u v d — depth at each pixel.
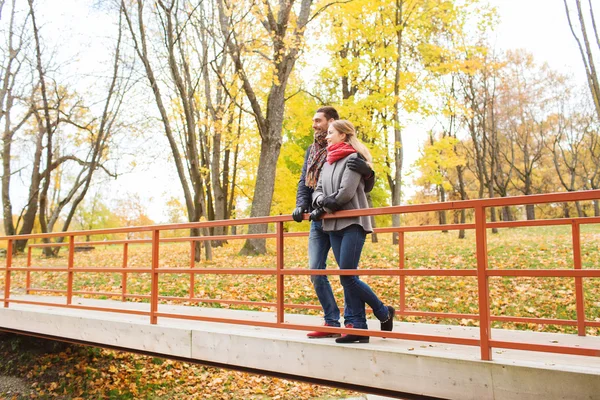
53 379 7.65
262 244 13.83
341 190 3.45
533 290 7.70
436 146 16.64
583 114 26.33
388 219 23.28
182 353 4.32
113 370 7.84
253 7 11.20
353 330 3.36
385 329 3.73
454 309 7.35
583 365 2.88
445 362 2.97
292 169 20.83
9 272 6.55
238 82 14.70
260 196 13.60
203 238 6.27
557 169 27.64
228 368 4.05
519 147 28.84
